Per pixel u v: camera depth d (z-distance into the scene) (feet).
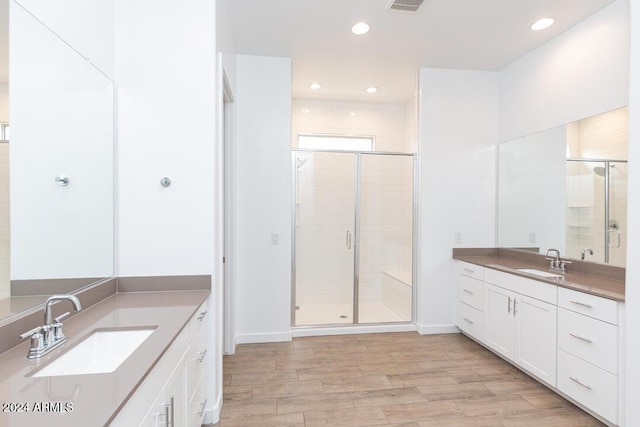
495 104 11.84
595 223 8.27
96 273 5.97
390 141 15.19
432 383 8.09
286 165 10.69
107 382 3.14
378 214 12.88
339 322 12.04
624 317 5.93
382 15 8.35
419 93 11.53
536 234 10.12
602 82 8.11
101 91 6.09
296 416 6.75
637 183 5.57
